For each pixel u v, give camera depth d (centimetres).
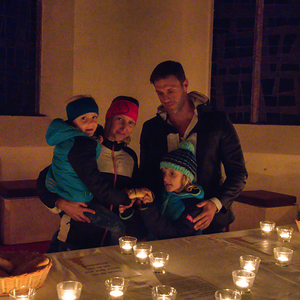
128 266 172
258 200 410
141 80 504
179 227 230
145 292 143
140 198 222
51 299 136
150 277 159
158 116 268
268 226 231
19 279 137
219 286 152
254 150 478
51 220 417
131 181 242
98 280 154
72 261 175
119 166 236
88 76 487
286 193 473
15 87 499
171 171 237
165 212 240
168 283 153
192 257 187
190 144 244
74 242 220
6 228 398
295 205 421
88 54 484
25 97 506
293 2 493
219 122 254
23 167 464
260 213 406
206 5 492
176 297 139
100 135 242
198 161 254
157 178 266
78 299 131
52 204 222
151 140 268
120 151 241
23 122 472
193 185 240
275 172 476
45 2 497
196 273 165
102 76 497
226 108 520
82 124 224
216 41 514
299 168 468
